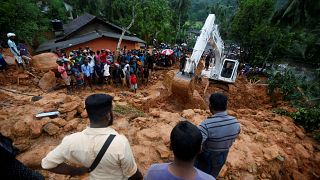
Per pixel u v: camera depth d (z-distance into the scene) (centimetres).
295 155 602
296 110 1010
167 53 2053
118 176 205
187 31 5950
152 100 1043
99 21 2489
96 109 195
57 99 743
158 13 3594
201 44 992
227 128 296
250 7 2714
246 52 2962
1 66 1088
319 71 1189
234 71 1469
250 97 1509
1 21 1431
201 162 322
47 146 485
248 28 2814
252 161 525
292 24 771
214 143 298
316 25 761
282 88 1465
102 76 1304
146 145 518
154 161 479
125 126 588
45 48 1895
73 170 217
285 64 2516
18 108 641
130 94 1205
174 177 174
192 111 770
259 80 2114
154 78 1711
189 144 163
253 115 898
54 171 209
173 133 173
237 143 588
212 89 1526
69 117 601
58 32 2309
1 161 143
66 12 3559
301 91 1347
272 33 2477
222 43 1398
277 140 651
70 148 198
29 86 1066
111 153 192
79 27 2303
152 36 3516
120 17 3656
